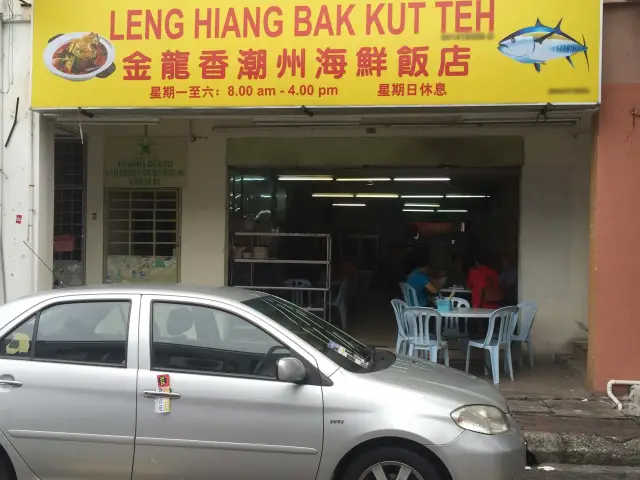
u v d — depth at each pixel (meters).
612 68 6.08
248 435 3.38
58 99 6.34
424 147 8.16
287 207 9.29
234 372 3.52
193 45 6.18
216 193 8.55
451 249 11.24
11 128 6.64
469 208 10.73
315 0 6.04
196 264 8.60
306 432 3.35
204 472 3.42
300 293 8.86
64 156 8.79
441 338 7.44
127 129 8.61
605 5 6.08
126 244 8.71
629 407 5.81
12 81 6.64
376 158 8.26
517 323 7.87
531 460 4.96
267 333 3.59
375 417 3.32
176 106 6.20
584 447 4.94
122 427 3.46
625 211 6.08
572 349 7.93
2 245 6.64
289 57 6.07
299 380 3.39
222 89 6.15
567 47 5.72
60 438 3.48
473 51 5.84
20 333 3.71
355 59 6.00
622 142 6.08
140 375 3.50
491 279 8.13
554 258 7.98
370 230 11.94
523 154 7.99
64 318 3.73
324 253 8.89
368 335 9.51
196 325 3.66
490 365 7.29
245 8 6.12
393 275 12.07
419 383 3.60
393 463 3.33
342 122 7.92
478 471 3.25
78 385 3.52
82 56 6.30
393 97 5.95
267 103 6.11
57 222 8.77
